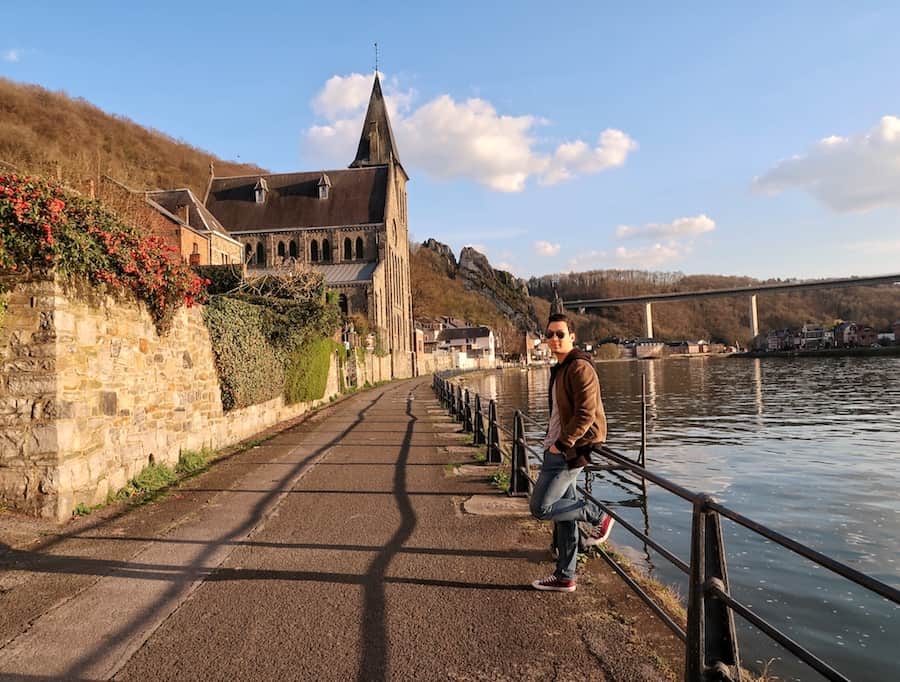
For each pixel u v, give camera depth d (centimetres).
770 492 1703
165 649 446
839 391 5312
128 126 11225
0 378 777
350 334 4350
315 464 1225
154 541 705
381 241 7900
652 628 482
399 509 862
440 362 10925
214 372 1381
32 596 543
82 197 889
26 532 720
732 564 1063
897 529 1336
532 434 2522
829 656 730
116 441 927
